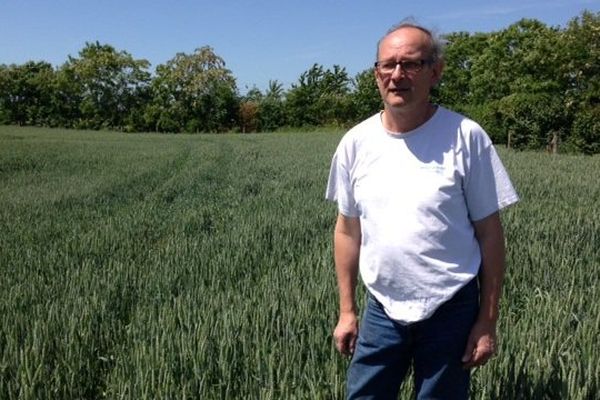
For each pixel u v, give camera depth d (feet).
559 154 94.79
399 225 9.11
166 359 13.69
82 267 23.17
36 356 14.14
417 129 9.11
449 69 216.13
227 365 13.42
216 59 264.93
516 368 11.97
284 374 12.76
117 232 30.58
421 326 9.30
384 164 9.27
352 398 10.25
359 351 10.12
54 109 276.62
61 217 36.83
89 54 274.98
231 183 55.26
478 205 9.14
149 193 50.03
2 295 19.60
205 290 19.22
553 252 22.29
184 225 33.01
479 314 9.33
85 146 120.78
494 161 9.09
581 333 13.88
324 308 16.60
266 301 16.88
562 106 103.96
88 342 15.48
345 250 10.41
